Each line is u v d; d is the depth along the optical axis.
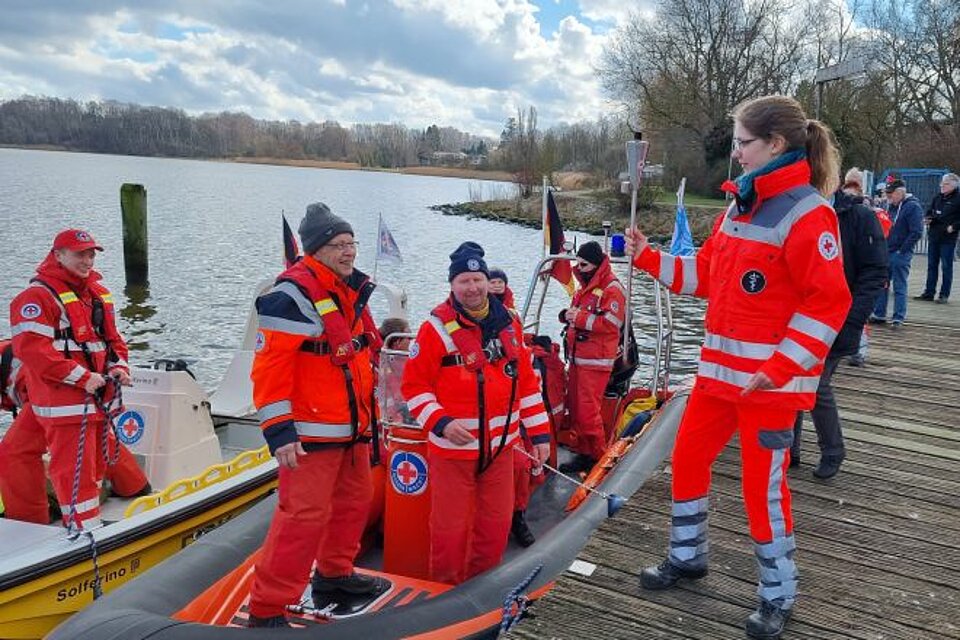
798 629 2.85
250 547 3.88
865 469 4.33
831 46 38.94
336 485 3.52
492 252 27.41
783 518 2.73
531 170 50.00
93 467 4.64
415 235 32.94
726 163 38.34
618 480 4.61
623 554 3.38
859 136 32.78
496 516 3.67
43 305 4.45
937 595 3.07
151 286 17.36
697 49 38.69
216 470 5.19
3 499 4.69
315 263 3.21
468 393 3.47
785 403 2.60
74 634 3.02
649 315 15.53
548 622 2.91
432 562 3.68
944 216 9.92
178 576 3.58
